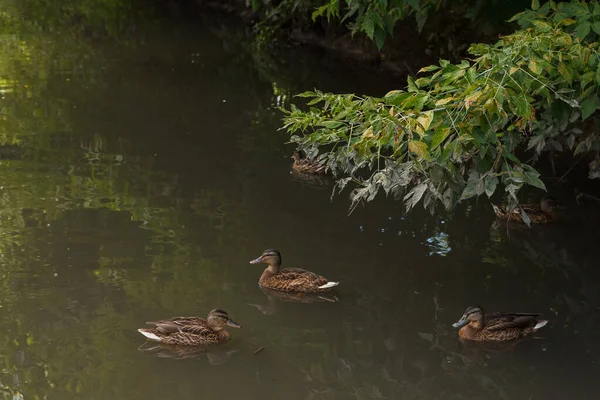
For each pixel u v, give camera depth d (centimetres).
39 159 1534
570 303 1101
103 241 1217
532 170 815
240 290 1116
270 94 2052
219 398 894
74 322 1012
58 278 1107
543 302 1103
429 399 907
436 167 827
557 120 1041
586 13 991
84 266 1141
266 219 1324
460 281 1152
